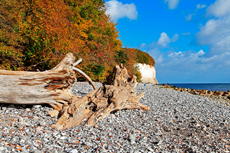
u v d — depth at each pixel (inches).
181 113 340.8
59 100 251.6
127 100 293.1
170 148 172.4
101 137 180.7
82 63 601.0
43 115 225.0
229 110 454.3
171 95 597.9
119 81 318.3
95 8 787.4
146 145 174.4
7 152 123.0
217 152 169.8
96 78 808.9
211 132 237.3
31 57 473.7
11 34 363.9
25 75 230.4
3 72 222.8
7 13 356.2
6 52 358.3
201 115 339.0
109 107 246.2
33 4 406.6
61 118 210.2
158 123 262.5
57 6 440.1
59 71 245.9
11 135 151.9
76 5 658.2
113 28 1019.3
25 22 406.0
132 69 1289.4
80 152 142.8
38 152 131.3
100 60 750.5
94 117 227.6
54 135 169.6
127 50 1202.0
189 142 191.3
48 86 245.3
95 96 259.8
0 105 227.8
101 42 778.2
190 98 593.3
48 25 400.5
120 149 157.2
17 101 226.2
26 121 194.7
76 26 530.9
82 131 193.3
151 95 532.7
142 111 314.7
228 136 224.7
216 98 814.5
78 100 237.6
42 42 440.5
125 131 212.5
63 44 452.4
